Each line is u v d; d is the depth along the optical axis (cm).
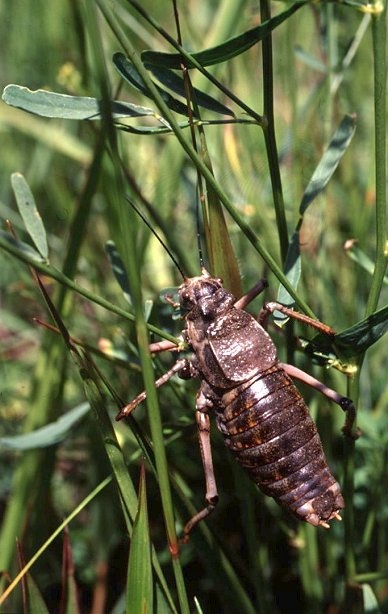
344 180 26
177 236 25
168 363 23
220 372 17
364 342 15
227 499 23
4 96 14
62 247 27
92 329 26
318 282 22
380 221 15
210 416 20
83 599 23
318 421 20
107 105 12
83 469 24
